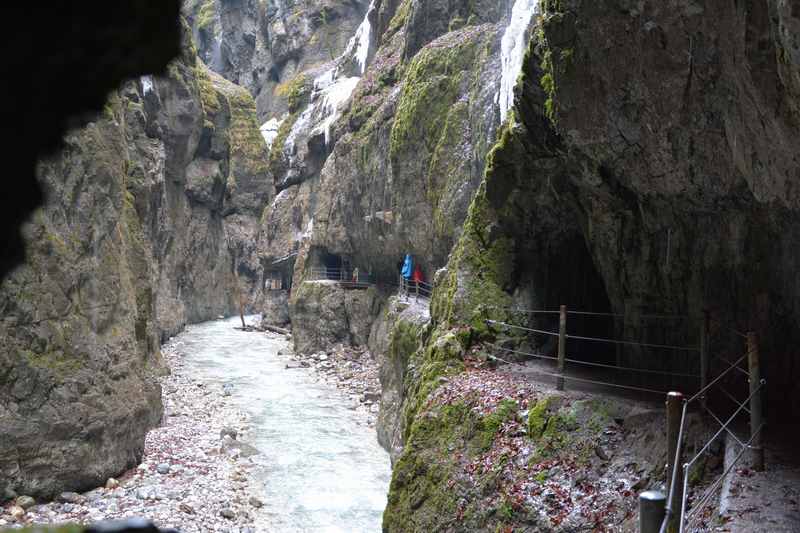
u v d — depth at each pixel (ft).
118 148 58.54
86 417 48.88
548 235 48.16
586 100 30.89
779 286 29.81
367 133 108.06
